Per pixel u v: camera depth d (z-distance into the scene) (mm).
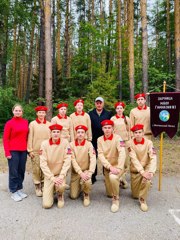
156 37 24031
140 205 4645
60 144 4777
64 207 4586
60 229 3793
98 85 13562
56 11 21078
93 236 3600
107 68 17391
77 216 4215
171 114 5324
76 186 4969
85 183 4605
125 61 17875
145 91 11727
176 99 5270
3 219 4109
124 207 4586
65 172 4664
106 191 5066
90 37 16359
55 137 4711
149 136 5875
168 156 8430
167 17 18391
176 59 12773
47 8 10219
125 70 17906
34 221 4043
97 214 4293
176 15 12695
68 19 21812
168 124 5359
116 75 17109
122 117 5980
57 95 15859
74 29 25328
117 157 5031
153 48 23938
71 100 14469
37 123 5242
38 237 3582
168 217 4191
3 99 12508
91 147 5000
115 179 4461
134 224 3945
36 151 5215
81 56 16750
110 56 17109
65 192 5395
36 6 17719
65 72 20859
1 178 6223
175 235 3637
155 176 6391
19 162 5082
